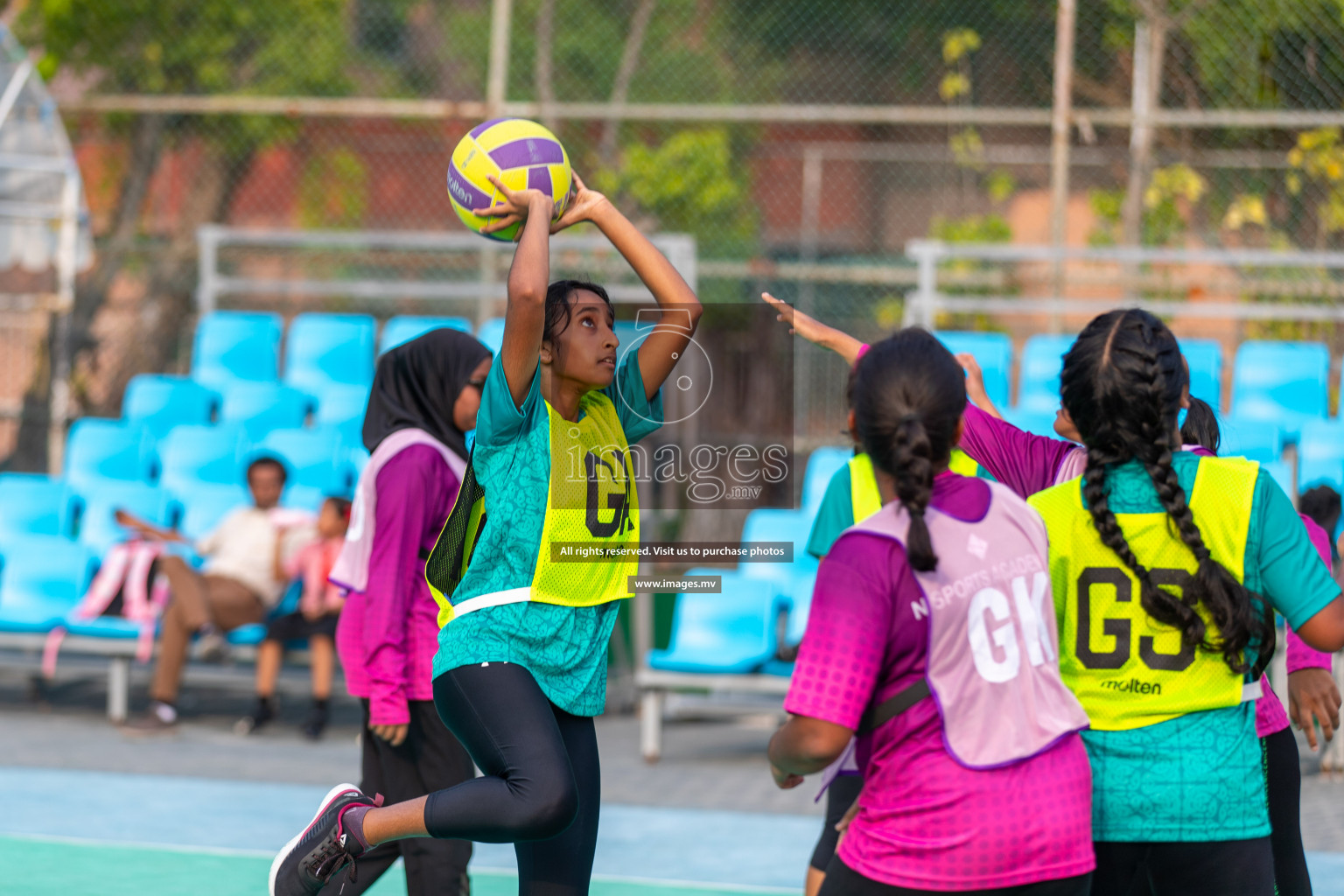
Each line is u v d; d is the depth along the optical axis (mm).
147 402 25672
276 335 27062
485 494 8047
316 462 23500
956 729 6250
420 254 31312
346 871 8484
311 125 38750
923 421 6574
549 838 7832
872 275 27469
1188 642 6707
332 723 21438
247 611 20500
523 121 8789
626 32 39406
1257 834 6727
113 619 20672
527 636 7902
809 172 36781
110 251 31578
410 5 40500
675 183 35344
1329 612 6812
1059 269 26625
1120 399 6867
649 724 19141
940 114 26359
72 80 36656
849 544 6473
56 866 12945
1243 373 24266
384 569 9664
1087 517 6918
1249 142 27828
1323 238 27094
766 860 13633
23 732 19797
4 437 27594
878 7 36219
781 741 6484
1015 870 6156
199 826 14656
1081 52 31172
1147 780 6680
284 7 37688
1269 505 6934
